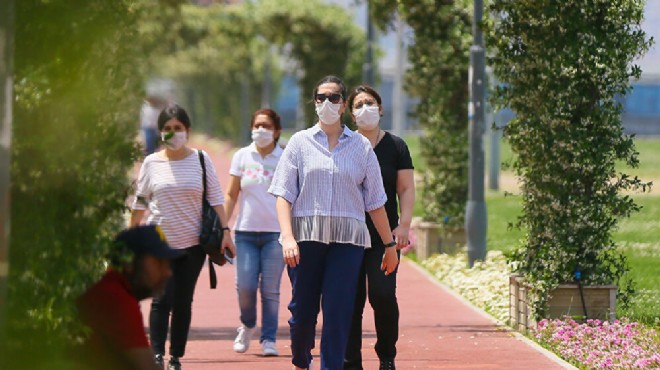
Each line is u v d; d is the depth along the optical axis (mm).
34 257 16016
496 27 32750
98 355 15898
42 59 16234
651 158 137125
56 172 16109
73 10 16266
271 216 28984
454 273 44875
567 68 31406
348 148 21844
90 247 16359
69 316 15938
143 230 16203
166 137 24062
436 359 28391
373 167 22016
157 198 25234
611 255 33312
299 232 21703
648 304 36219
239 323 35219
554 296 31953
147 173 25422
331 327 21500
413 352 29531
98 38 16438
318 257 21703
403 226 23750
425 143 52156
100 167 16781
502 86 33031
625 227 64062
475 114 45531
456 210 51375
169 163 25406
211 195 25562
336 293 21500
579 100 31766
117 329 15781
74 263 16312
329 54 100938
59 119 16109
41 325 15891
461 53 51250
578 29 31625
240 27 110562
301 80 102375
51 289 16047
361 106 24031
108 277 16141
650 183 32031
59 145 16062
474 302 39281
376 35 101812
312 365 26906
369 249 23781
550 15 31516
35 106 15992
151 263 16047
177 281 25281
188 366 27359
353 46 100688
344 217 21641
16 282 15844
